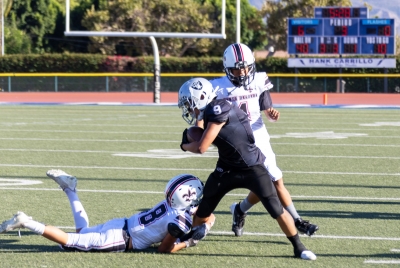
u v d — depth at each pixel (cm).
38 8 12812
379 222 1883
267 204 1484
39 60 10069
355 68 9219
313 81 9181
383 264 1466
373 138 4038
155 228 1530
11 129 4488
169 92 8938
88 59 10012
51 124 4866
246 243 1658
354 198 2222
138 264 1457
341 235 1731
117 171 2762
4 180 2541
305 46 8369
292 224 1506
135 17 8169
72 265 1445
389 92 9169
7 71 10100
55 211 2003
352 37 8281
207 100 1498
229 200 2222
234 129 1462
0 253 1547
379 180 2575
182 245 1570
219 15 8325
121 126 4738
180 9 7825
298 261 1491
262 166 1494
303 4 11644
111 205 2098
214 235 1738
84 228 1573
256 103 1722
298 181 2541
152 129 4534
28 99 8106
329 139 3978
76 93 8850
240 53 1631
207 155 3272
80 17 12181
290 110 6481
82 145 3647
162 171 2772
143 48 11162
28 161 3036
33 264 1455
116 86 9194
